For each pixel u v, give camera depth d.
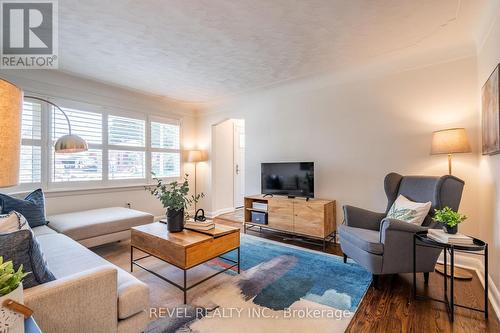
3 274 0.70
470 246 1.72
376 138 3.21
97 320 1.22
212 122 5.14
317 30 2.33
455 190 2.19
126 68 3.23
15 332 0.67
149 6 1.94
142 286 1.42
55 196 3.40
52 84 3.37
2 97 0.65
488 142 2.09
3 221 1.47
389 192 2.79
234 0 1.88
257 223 3.91
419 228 2.11
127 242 3.46
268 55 2.86
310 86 3.77
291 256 2.96
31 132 3.19
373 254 2.13
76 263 1.71
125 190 4.17
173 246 2.05
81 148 2.57
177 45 2.60
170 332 1.62
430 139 2.85
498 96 1.79
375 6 1.97
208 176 5.25
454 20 2.18
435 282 2.31
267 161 4.29
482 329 1.66
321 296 2.06
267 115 4.30
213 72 3.39
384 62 3.06
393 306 1.92
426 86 2.87
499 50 1.86
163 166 4.79
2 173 0.64
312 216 3.31
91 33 2.35
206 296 2.06
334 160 3.56
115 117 4.07
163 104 4.80
